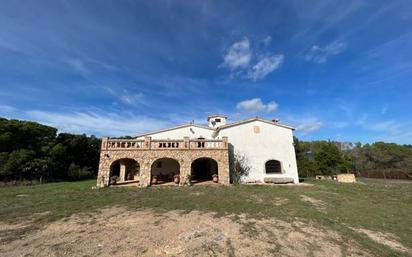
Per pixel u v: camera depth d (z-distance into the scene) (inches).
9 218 398.0
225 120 1304.1
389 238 322.0
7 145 1353.3
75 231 330.0
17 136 1393.9
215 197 600.4
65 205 505.4
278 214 434.6
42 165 1349.7
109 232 325.7
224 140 911.7
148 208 476.4
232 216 417.4
